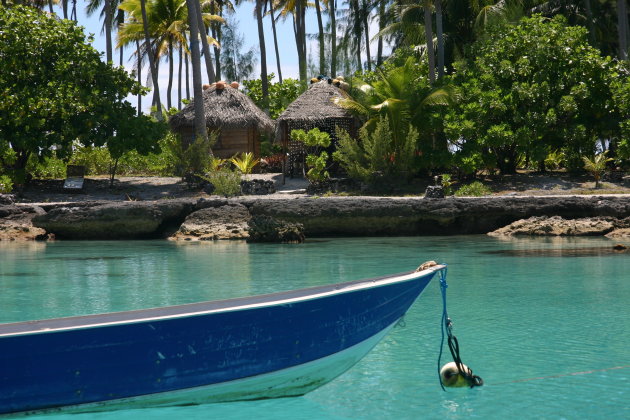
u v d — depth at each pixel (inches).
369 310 231.1
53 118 1022.4
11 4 1197.1
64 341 198.7
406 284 235.6
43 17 1047.0
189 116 1219.2
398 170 1043.9
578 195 892.0
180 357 209.0
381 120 1046.4
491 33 1166.3
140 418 208.8
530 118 1023.6
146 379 207.2
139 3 1715.1
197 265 571.5
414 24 1306.6
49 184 1125.1
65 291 437.4
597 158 997.8
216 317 209.5
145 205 845.2
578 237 782.5
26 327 212.4
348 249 692.1
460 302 394.9
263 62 1589.6
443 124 1040.8
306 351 222.8
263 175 1200.8
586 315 354.9
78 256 653.3
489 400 223.6
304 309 218.7
